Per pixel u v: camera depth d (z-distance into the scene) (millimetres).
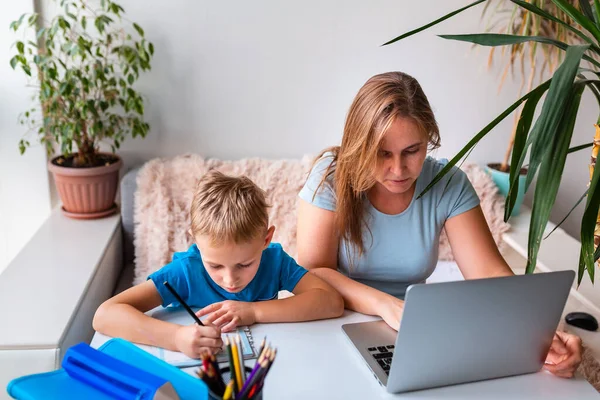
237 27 2074
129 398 750
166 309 1175
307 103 2199
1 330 1321
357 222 1325
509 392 978
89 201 1991
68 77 1815
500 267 1354
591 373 1409
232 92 2150
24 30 1937
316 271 1317
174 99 2133
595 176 1000
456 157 1141
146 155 2193
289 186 2096
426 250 1379
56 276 1602
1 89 1979
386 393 948
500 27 2199
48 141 1989
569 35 2131
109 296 1859
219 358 1000
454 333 915
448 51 2211
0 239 2145
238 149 2229
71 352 823
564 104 1034
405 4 2127
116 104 2094
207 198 1061
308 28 2109
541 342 999
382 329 1131
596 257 1136
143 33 1933
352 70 2180
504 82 2289
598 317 1562
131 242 2084
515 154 1141
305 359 1024
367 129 1154
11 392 784
